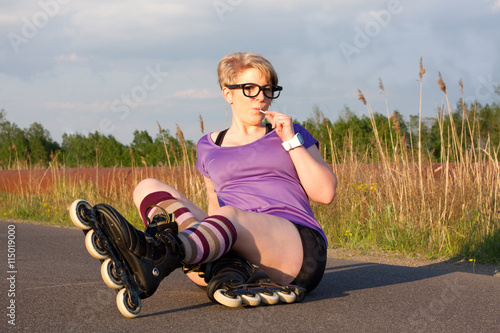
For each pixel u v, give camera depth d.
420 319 1.96
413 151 5.70
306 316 1.96
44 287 2.56
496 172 5.01
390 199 5.20
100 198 7.99
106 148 11.88
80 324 1.84
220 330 1.77
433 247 4.39
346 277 2.97
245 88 2.40
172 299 2.28
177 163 7.44
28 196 8.62
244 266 2.10
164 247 1.86
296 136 2.35
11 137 22.53
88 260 3.62
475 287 2.65
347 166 6.00
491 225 4.51
